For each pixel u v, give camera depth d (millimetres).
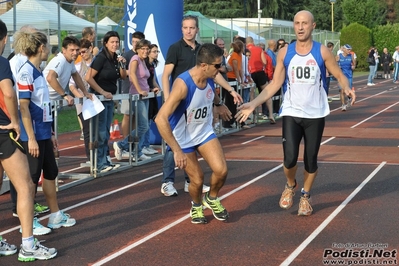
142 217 7520
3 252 6105
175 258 5953
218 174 6867
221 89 14883
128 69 11125
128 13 13164
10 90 5648
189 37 8156
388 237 6512
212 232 6809
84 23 21484
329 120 18234
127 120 11312
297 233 6711
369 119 18328
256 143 13773
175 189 8727
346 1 59438
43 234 6801
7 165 5844
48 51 6680
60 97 9086
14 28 16328
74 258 6004
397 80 40125
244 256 5969
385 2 82812
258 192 8750
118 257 6012
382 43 56000
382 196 8359
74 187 9344
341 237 6531
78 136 15805
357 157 11453
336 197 8344
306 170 7375
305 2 72812
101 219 7457
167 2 12758
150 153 11914
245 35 28141
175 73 8219
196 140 6855
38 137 6566
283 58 7203
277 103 18953
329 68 7156
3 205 8258
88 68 10586
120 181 9734
